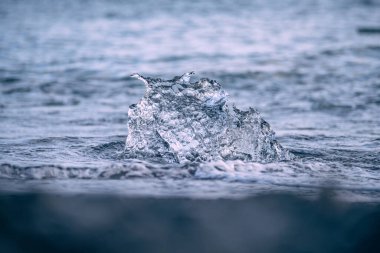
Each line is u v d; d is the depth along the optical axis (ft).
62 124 126.11
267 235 54.39
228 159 86.38
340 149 100.83
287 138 111.65
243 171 79.46
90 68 214.28
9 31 313.32
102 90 177.78
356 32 314.76
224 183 73.20
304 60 232.53
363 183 77.15
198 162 83.25
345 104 156.76
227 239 52.34
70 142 103.71
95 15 385.50
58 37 293.84
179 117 88.53
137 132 89.45
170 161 85.97
